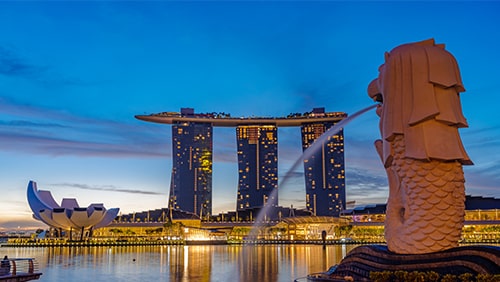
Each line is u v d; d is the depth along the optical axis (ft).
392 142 69.97
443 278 60.44
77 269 137.69
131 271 130.00
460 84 66.69
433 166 66.33
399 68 68.85
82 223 384.68
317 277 79.10
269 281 101.60
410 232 67.00
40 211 393.70
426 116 65.31
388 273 65.10
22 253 238.68
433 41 69.82
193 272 124.57
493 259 59.06
